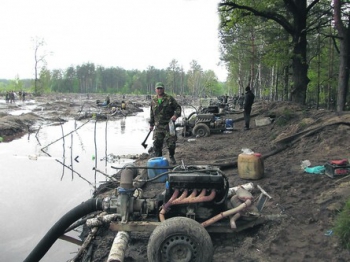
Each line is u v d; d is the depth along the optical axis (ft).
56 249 18.03
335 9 46.09
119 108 124.06
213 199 14.05
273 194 19.40
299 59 61.21
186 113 109.09
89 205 14.67
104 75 457.68
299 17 59.62
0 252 17.60
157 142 27.37
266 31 85.15
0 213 22.61
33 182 29.76
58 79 425.28
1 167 35.27
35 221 21.45
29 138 58.54
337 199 16.66
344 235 13.10
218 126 49.29
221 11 60.80
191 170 14.65
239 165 23.25
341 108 46.83
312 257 12.85
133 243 15.43
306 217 15.84
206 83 203.92
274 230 14.89
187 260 11.79
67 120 92.43
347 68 47.65
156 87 26.91
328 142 27.09
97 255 14.99
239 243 14.51
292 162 25.68
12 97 164.76
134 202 14.40
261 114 59.41
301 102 61.46
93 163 37.55
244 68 162.40
